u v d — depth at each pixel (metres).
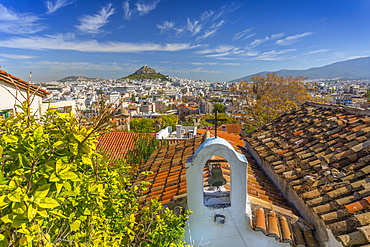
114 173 4.74
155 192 5.76
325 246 4.05
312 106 8.91
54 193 2.74
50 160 2.86
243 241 4.35
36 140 2.81
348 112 6.92
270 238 4.23
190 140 8.93
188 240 4.45
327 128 6.52
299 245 4.03
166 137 20.62
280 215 4.54
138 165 12.25
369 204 3.75
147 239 3.99
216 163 5.24
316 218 4.28
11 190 2.34
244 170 4.17
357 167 4.65
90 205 3.54
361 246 3.26
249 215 4.30
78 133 3.03
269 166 6.71
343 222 3.68
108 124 3.30
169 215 4.14
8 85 10.77
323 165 5.15
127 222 4.28
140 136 17.06
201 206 4.38
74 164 3.25
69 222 3.12
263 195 5.39
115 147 17.33
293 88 36.72
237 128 28.14
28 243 2.58
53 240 3.31
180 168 6.72
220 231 4.39
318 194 4.52
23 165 2.60
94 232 3.44
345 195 4.25
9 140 2.64
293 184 5.12
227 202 4.48
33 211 2.22
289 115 9.09
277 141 7.36
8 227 2.59
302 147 6.30
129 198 4.94
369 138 5.21
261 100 35.34
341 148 5.36
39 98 13.41
